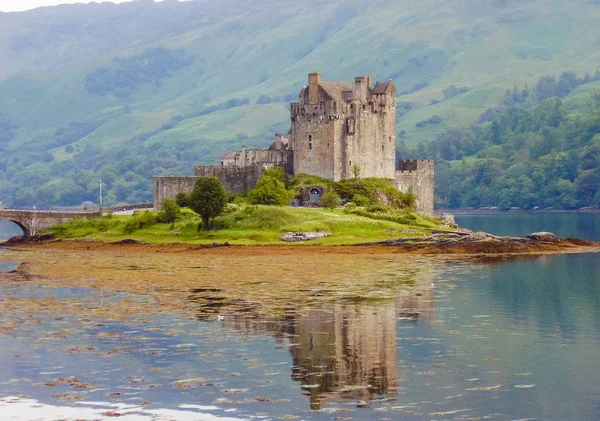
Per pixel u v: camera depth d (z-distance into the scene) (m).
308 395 112.25
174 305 165.75
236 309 161.38
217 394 112.69
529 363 125.12
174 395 112.19
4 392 113.31
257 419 104.81
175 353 130.25
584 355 129.12
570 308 162.00
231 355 129.25
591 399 110.75
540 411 107.00
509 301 169.00
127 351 131.25
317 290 182.50
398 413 106.44
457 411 107.00
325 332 142.50
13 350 131.88
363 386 115.56
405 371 121.38
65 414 106.19
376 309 160.88
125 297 175.50
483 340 137.50
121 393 112.94
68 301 171.00
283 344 135.25
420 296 174.75
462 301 169.12
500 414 106.06
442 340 137.25
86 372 121.25
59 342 136.50
